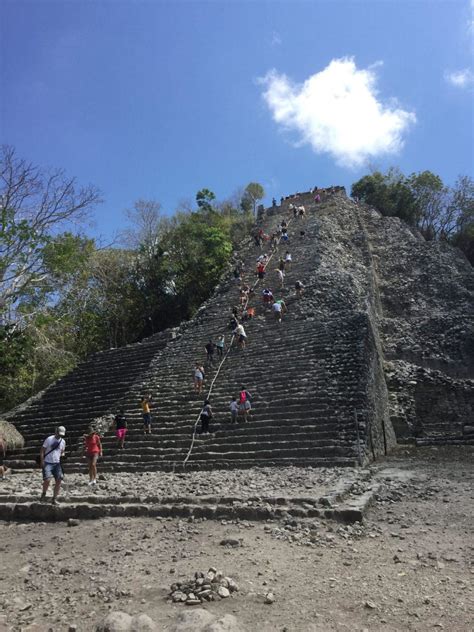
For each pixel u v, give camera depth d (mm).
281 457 13266
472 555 6297
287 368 17266
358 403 14258
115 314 38469
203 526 8086
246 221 49344
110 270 38406
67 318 26453
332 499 8500
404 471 12219
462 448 15883
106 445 16328
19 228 19328
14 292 20484
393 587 5336
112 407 19156
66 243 21453
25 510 9797
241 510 8344
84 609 5180
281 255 32281
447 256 32969
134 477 13102
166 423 16547
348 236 35719
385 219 39844
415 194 48469
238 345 20703
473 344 23734
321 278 26203
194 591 5270
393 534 7211
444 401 19844
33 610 5246
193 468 13641
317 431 13797
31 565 6848
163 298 41094
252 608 4898
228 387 17562
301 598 5105
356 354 16359
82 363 25906
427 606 4844
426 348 24078
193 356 21250
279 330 20859
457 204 46438
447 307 28812
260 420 15062
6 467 17469
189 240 40781
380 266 33469
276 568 5973
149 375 20828
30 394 30641
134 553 6965
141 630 4438
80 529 8641
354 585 5410
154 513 8953
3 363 22750
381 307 29500
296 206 45625
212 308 26703
